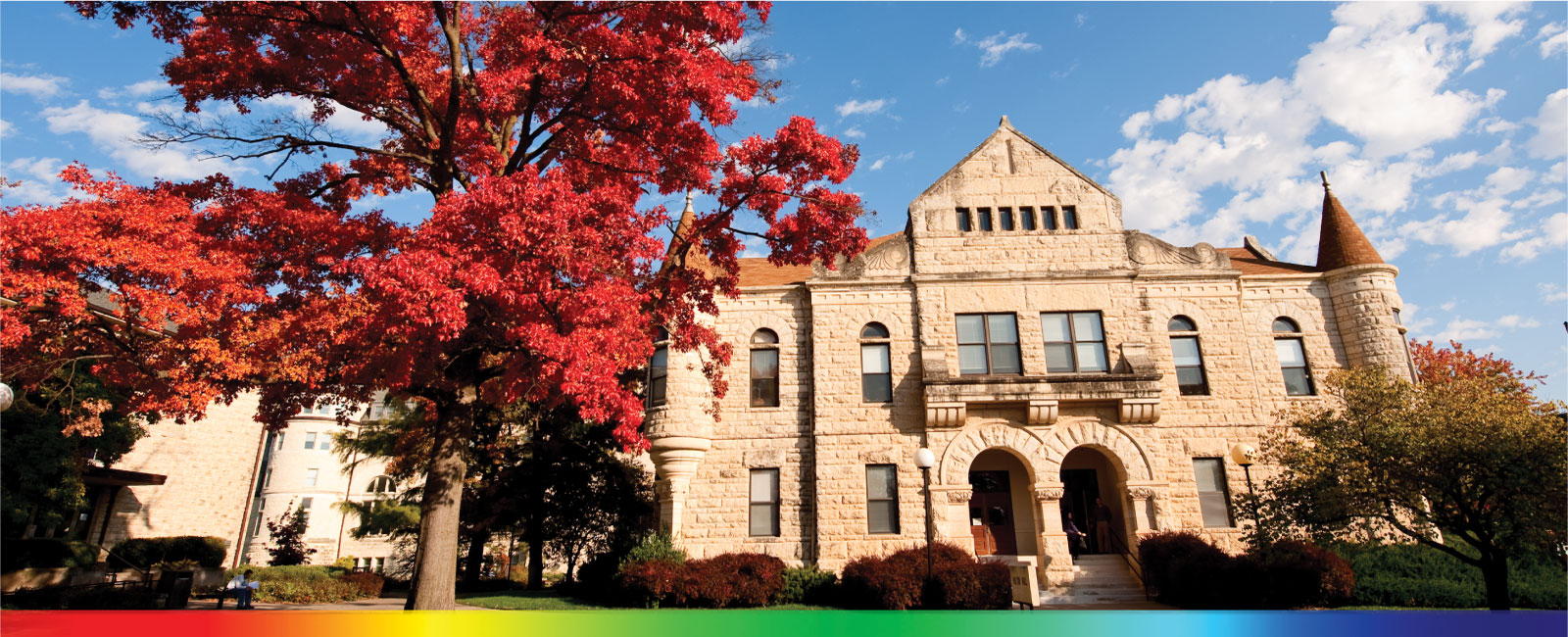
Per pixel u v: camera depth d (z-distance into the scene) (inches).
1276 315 887.7
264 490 1814.7
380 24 542.0
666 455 841.5
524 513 973.2
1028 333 867.4
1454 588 642.8
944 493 810.8
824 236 603.8
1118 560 819.4
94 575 852.6
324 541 1797.5
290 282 542.0
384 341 475.8
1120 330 869.2
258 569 856.9
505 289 426.0
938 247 909.8
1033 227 919.0
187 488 1182.3
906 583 674.2
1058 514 798.5
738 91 590.2
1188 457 824.3
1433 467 530.9
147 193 544.4
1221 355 863.1
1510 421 511.8
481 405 933.8
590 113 590.9
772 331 912.9
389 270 411.5
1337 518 582.2
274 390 575.8
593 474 1018.1
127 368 541.3
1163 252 904.3
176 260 470.0
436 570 506.3
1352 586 644.1
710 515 840.3
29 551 858.8
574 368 419.2
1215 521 808.3
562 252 437.4
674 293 613.9
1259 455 816.3
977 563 699.4
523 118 587.8
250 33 549.3
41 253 458.9
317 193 623.2
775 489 851.4
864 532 808.3
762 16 592.7
